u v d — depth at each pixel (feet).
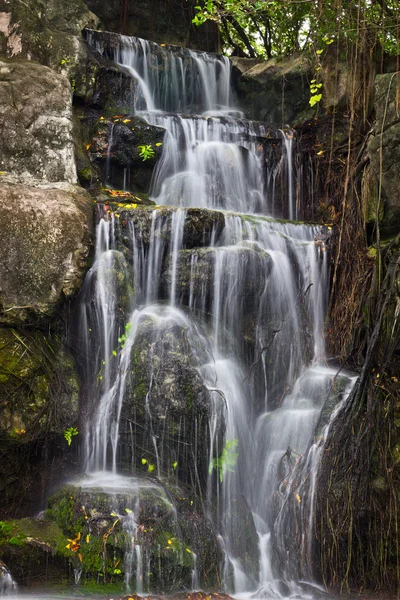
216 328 22.27
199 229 22.84
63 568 17.42
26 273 20.01
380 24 27.40
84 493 18.20
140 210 22.80
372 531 19.13
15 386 18.76
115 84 29.27
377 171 23.86
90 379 20.83
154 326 20.79
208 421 19.99
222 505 19.84
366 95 28.27
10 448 18.62
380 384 20.21
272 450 21.17
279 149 29.43
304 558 19.33
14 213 20.24
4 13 26.63
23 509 19.01
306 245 24.98
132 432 20.22
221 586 18.42
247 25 40.14
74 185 22.66
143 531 17.81
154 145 27.25
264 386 22.70
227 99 34.50
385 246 23.20
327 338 24.36
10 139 22.50
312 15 29.66
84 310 21.21
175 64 33.04
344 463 19.51
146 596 17.34
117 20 36.60
